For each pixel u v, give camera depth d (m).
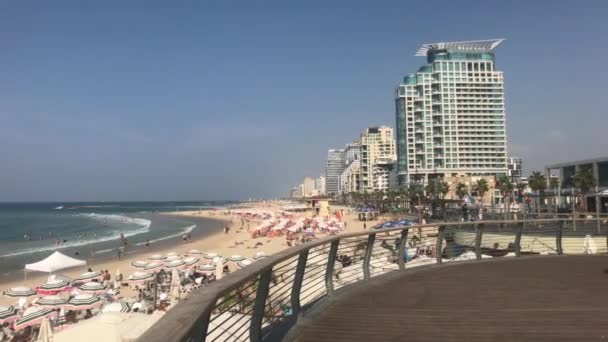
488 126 137.50
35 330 20.02
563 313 5.73
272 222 72.00
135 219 126.62
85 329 12.67
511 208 72.62
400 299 6.41
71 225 99.50
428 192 97.50
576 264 9.94
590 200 55.50
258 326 3.65
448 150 136.25
